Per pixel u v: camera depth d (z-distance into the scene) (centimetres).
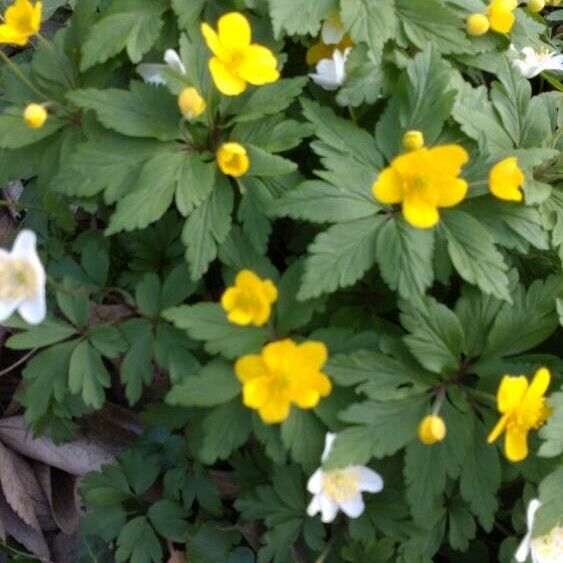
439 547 21
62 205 22
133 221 19
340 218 19
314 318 21
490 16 23
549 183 23
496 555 22
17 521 25
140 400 24
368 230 19
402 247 19
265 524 21
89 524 23
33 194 26
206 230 20
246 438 19
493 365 20
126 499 23
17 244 18
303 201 19
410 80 21
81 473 25
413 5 23
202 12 22
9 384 26
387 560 20
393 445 19
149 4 22
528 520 19
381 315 22
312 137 22
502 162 19
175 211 23
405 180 18
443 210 20
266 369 18
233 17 20
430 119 21
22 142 22
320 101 23
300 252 22
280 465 20
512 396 18
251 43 22
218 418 19
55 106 22
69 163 20
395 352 19
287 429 19
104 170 20
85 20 23
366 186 20
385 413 19
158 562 22
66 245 24
